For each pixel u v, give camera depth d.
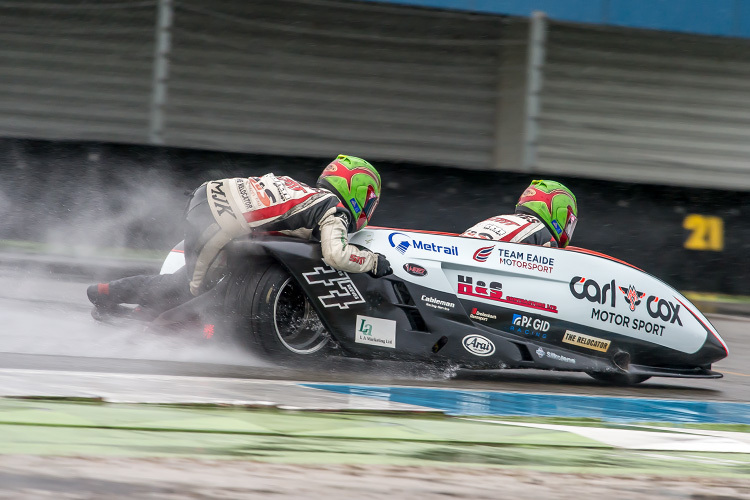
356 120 55.22
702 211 36.88
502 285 15.26
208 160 35.06
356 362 15.07
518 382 15.30
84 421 7.34
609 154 57.00
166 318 14.92
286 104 54.31
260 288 14.03
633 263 36.41
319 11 54.72
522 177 36.44
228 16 53.56
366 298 14.38
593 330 15.78
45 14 51.84
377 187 15.30
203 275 14.80
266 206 14.23
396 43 55.69
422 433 8.20
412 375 14.70
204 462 5.98
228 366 13.47
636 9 51.78
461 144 56.62
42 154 33.34
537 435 8.65
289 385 11.40
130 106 52.25
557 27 56.53
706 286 36.94
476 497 5.47
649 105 57.78
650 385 16.83
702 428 10.59
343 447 7.14
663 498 5.90
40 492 4.68
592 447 8.22
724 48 58.59
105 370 11.60
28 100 51.41
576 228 36.00
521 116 55.78
